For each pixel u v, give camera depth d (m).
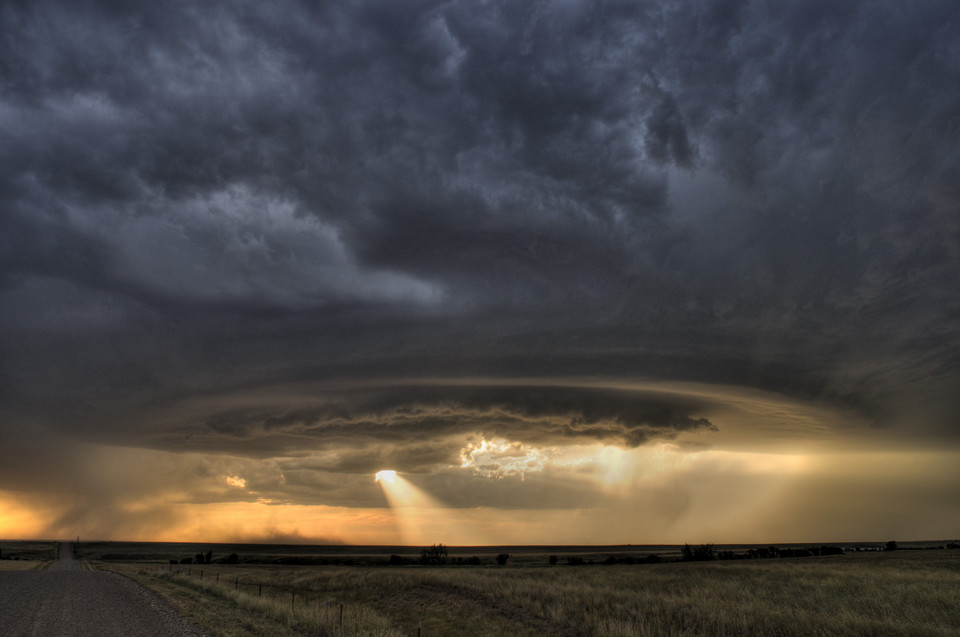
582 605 26.34
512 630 23.20
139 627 18.19
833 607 25.02
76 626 18.31
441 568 65.31
